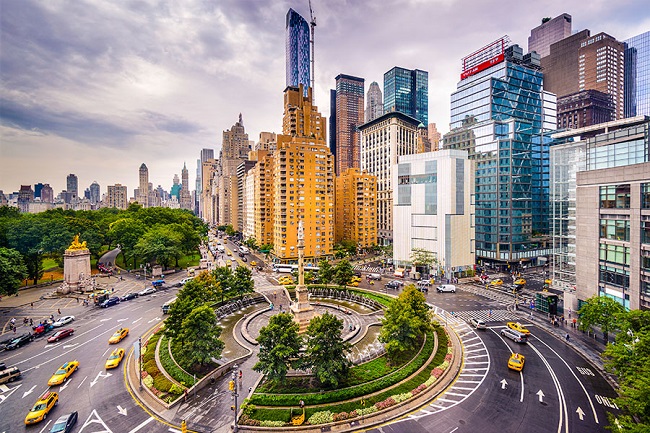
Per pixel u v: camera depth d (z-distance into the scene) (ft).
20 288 285.43
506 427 107.86
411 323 152.25
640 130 183.52
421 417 113.19
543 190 424.05
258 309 235.40
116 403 121.19
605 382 135.85
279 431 105.91
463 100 453.99
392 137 607.78
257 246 526.16
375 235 525.75
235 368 147.13
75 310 230.27
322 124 547.90
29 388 131.13
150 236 352.69
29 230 295.69
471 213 357.41
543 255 403.13
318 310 233.14
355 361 149.79
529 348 169.48
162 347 159.74
